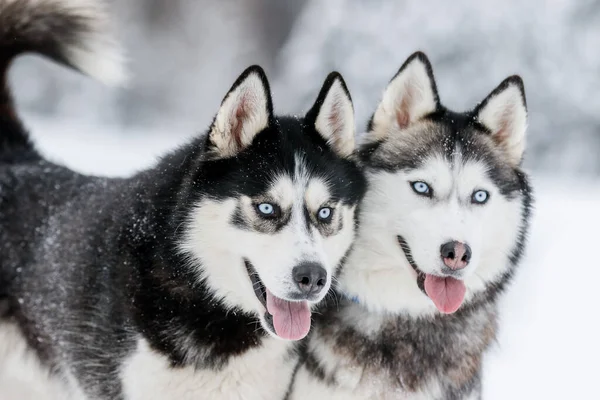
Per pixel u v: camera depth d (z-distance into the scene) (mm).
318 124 5297
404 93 5672
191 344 4965
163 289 5020
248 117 5098
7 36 6945
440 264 5055
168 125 38625
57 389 5867
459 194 5277
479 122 5648
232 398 5137
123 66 7613
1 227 6062
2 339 6027
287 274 4641
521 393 7125
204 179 4992
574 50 23547
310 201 4973
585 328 8820
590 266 10969
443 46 22078
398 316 5438
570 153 23828
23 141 6879
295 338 4797
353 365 5379
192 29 41500
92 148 19250
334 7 22219
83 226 5625
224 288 5039
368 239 5434
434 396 5484
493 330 5766
